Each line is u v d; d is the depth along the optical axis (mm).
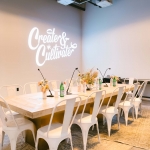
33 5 5180
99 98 2500
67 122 2037
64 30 6379
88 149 2469
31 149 2502
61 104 2279
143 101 5656
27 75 5086
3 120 2234
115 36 6359
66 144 2631
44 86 2662
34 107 2123
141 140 2758
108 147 2529
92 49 7074
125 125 3461
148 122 3633
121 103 3580
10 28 4613
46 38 5637
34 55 5266
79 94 3029
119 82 5629
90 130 3201
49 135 1991
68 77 6641
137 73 5883
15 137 2186
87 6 7102
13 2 4652
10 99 2650
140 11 5684
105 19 6598
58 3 6051
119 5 6184
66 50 6523
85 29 7246
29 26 5082
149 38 5531
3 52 4484
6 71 4566
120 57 6277
